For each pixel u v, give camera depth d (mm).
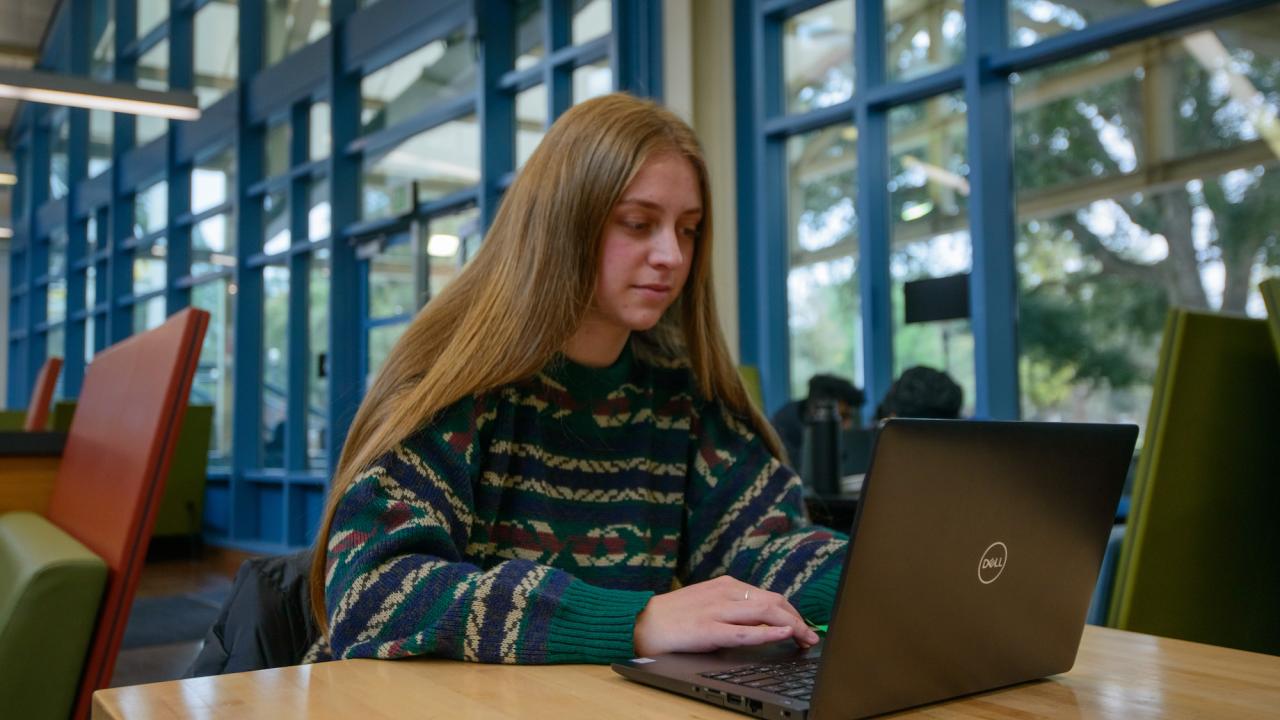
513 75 5898
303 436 7645
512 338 1023
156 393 1421
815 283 4801
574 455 1123
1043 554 831
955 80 4172
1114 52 3764
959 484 737
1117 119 3752
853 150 4664
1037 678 865
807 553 1112
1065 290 3883
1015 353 4008
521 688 792
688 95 4887
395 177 6867
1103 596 1945
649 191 1030
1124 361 3721
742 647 904
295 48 7973
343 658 902
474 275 1097
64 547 1471
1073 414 3848
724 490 1204
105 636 1358
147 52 10711
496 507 1053
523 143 5961
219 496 8609
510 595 882
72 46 12031
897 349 4465
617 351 1141
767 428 1269
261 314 8328
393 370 1055
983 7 4047
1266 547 1730
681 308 1187
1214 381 1646
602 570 1102
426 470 986
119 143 10805
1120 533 1996
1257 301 3404
